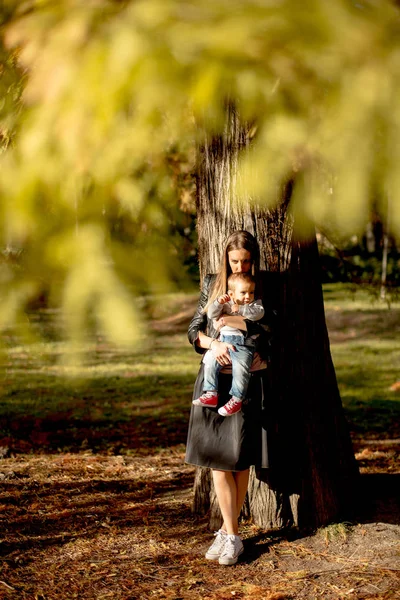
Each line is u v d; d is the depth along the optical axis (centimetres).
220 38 117
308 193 135
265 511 475
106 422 970
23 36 136
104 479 632
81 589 398
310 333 485
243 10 117
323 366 498
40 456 736
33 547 460
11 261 131
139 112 141
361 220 119
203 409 433
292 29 115
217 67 124
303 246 479
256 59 123
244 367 416
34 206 132
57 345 130
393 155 116
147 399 1151
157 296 126
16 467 672
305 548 446
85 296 122
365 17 117
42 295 133
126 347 121
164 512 525
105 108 129
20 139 143
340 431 507
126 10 128
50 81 129
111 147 140
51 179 136
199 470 510
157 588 399
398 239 118
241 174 137
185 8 122
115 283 122
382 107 117
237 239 429
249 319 423
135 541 470
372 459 705
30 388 1189
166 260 129
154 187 174
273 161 134
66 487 599
